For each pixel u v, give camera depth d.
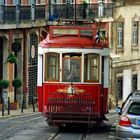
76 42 26.72
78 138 25.30
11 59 41.56
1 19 40.91
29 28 45.53
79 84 26.61
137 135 21.09
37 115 36.59
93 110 26.56
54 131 27.34
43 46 26.78
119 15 54.94
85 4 50.94
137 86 57.28
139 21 57.09
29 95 45.84
